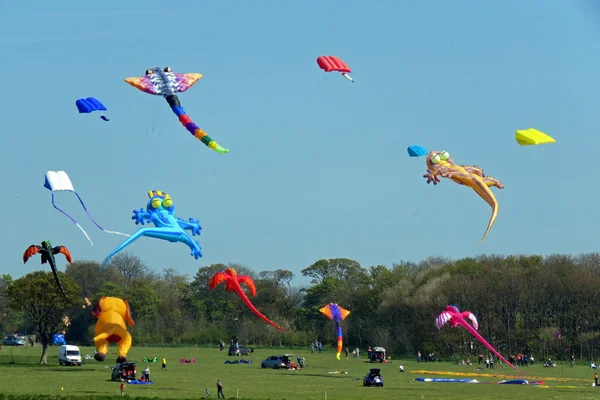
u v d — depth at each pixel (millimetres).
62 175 83062
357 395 105812
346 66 77500
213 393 105938
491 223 84125
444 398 102375
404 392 110500
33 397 96938
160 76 79125
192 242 100500
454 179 87750
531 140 77938
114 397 98000
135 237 96688
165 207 99938
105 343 123188
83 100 83312
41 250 88438
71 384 116125
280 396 103188
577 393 110000
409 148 89875
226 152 77625
